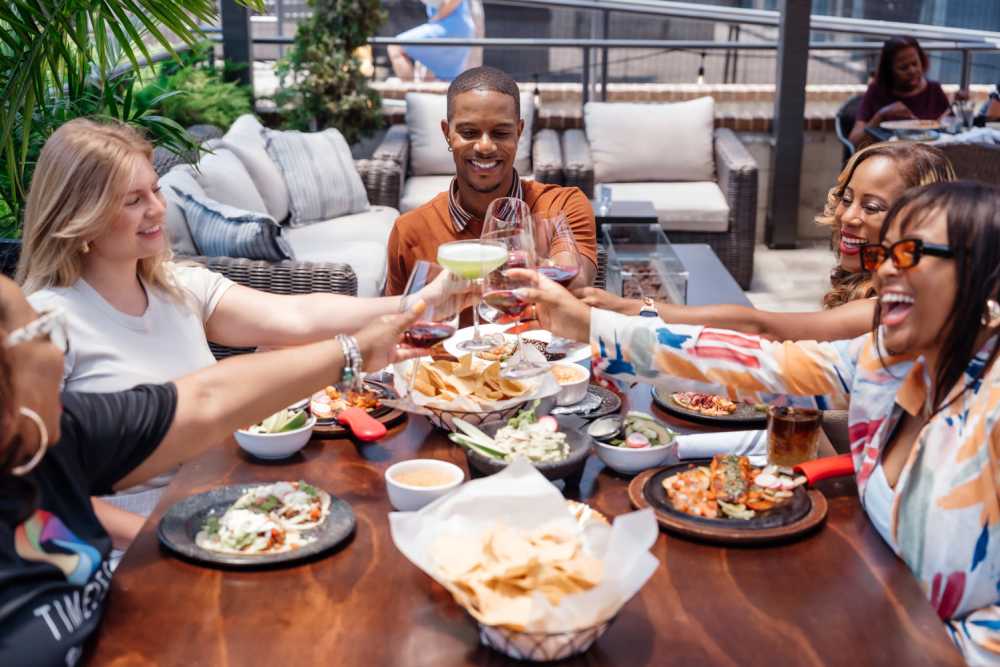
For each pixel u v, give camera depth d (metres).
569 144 5.73
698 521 1.48
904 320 1.45
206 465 1.72
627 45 6.64
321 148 5.01
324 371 1.58
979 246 1.38
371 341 1.62
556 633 1.18
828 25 6.83
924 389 1.49
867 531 1.51
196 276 2.24
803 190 6.36
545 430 1.65
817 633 1.26
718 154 5.64
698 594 1.34
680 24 6.79
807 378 1.71
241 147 4.59
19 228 3.22
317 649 1.24
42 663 1.20
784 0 5.79
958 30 6.73
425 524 1.30
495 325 2.22
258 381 1.53
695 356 1.74
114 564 1.80
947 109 5.66
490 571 1.23
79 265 1.98
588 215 2.64
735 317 2.00
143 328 2.04
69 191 1.92
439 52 6.76
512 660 1.22
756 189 5.32
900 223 1.46
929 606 1.32
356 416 1.83
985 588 1.41
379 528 1.52
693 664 1.21
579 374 1.94
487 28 6.87
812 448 1.66
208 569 1.41
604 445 1.66
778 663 1.21
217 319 2.24
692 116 5.71
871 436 1.56
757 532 1.45
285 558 1.40
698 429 1.85
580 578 1.21
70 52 3.57
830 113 6.28
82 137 1.93
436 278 1.67
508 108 2.45
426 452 1.77
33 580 1.23
